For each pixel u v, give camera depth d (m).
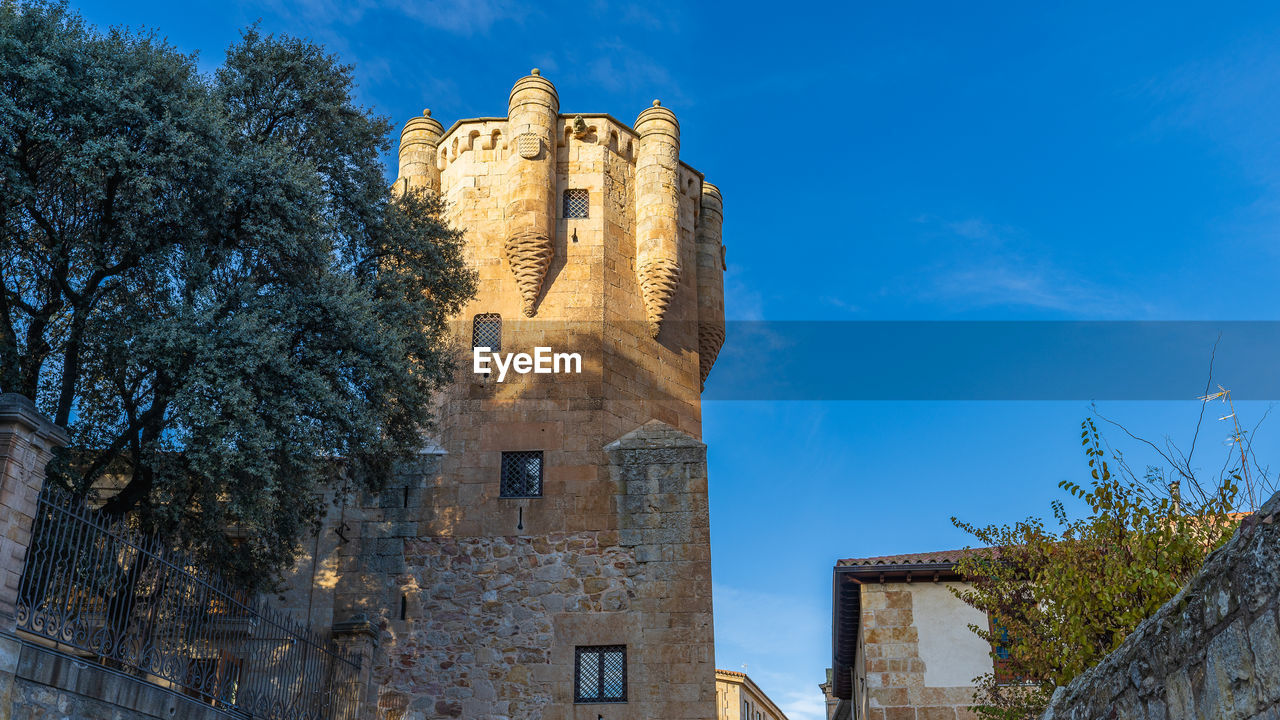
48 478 14.59
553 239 24.31
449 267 21.09
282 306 16.05
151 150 14.91
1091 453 13.13
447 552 22.09
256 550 17.77
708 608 21.33
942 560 21.30
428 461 22.78
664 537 21.94
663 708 20.58
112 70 14.81
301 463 15.57
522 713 20.75
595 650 21.25
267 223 15.98
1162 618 6.66
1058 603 13.55
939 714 19.92
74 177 14.05
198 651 13.68
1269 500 5.71
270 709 15.64
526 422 23.00
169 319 14.66
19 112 13.67
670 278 24.77
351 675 19.69
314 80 18.58
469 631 21.45
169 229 15.40
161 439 15.07
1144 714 6.87
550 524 22.19
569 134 25.70
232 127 16.66
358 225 19.30
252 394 14.91
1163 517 12.09
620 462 22.59
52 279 15.15
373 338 16.89
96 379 16.08
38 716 10.28
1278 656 5.30
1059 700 8.59
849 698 31.39
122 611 12.40
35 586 10.79
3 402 10.34
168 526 15.38
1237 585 5.72
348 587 21.86
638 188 25.67
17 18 14.64
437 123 27.00
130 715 11.80
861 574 20.89
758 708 54.50
